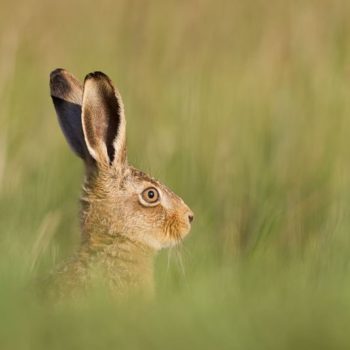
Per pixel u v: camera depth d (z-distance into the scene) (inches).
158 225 937.5
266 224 1187.3
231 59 1722.4
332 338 603.8
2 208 1229.7
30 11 1780.3
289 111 1505.9
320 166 1382.9
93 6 1851.6
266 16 1790.1
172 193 954.1
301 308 665.0
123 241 923.4
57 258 1047.6
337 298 695.1
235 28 1785.2
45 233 1118.4
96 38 1787.6
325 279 884.0
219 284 828.6
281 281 864.9
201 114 1496.1
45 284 820.6
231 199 1290.6
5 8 1764.3
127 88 1614.2
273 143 1424.7
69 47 1766.7
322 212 1267.2
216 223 1261.1
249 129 1476.4
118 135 936.9
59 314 667.4
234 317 641.6
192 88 1544.0
